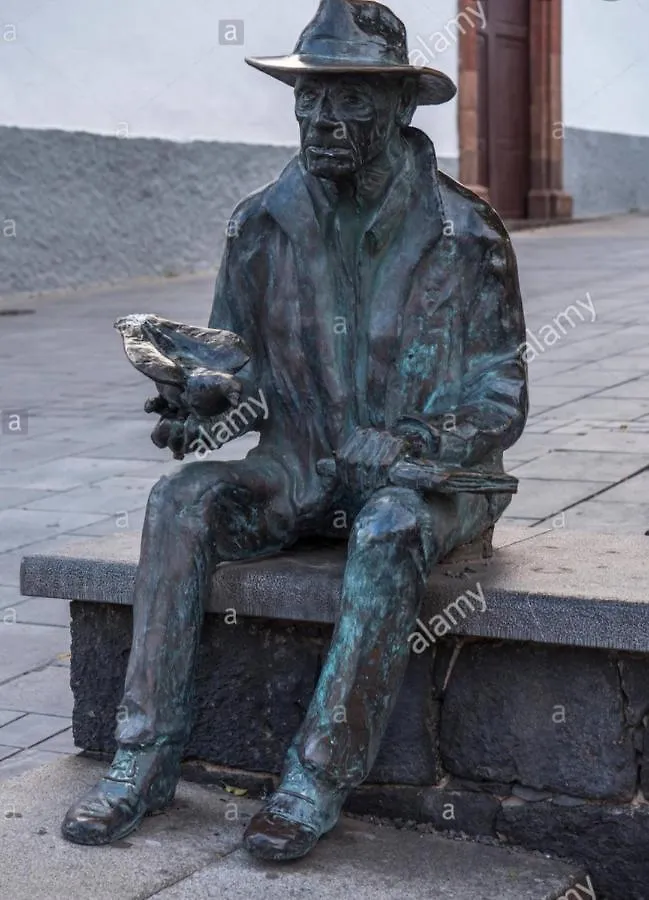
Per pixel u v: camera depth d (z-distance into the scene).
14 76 15.11
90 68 15.80
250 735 4.04
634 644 3.52
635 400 8.91
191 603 3.77
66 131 15.62
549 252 17.33
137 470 8.24
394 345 3.92
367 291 3.94
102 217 16.14
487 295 3.93
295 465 4.05
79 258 15.95
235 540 3.94
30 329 13.42
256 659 4.00
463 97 19.25
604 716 3.65
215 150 17.33
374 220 3.87
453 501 3.78
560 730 3.70
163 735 3.72
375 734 3.50
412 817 3.85
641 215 23.34
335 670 3.50
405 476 3.60
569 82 22.12
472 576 3.79
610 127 23.64
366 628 3.48
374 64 3.67
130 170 16.36
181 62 16.72
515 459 7.49
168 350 3.88
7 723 5.05
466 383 3.96
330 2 3.75
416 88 3.89
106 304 14.79
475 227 3.89
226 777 4.07
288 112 18.22
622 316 12.16
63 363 11.73
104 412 9.88
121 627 4.18
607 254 16.86
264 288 4.04
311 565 3.91
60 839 3.62
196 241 17.34
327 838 3.72
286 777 3.54
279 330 4.00
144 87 16.38
